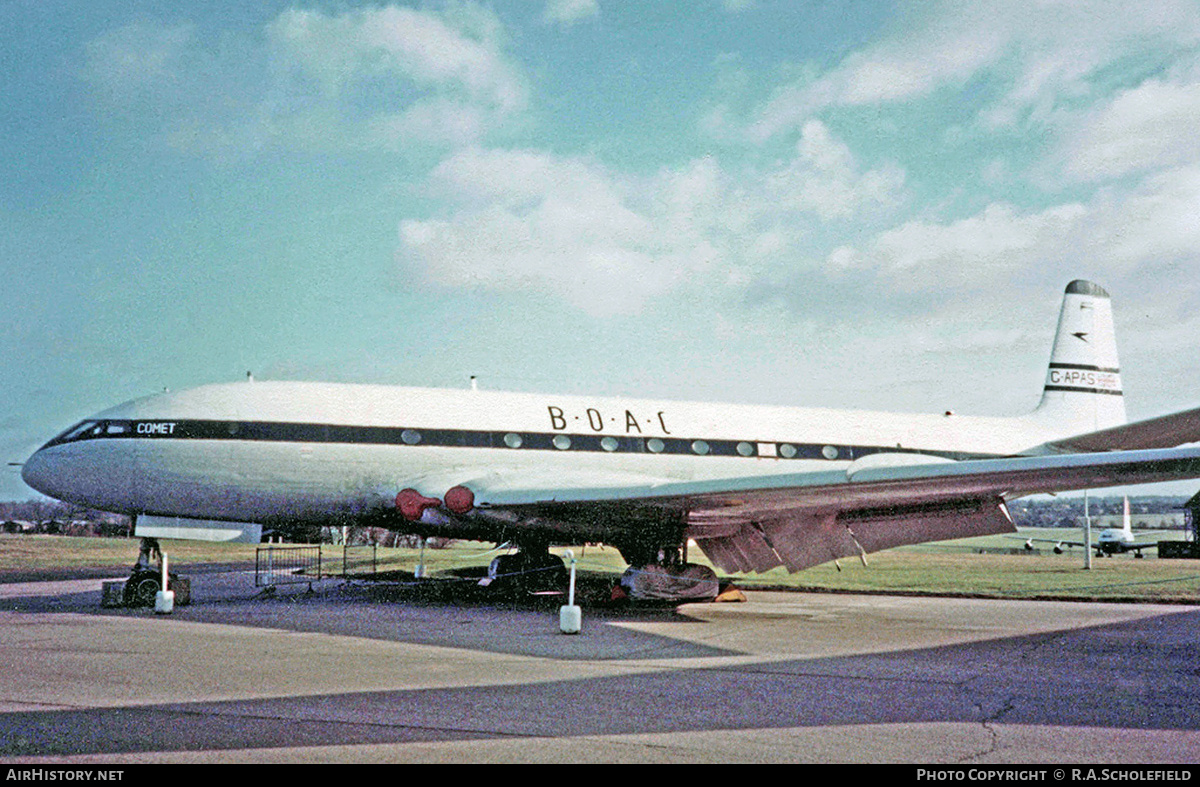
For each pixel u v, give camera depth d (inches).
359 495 635.5
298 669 322.0
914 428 805.2
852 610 584.1
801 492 514.0
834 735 229.9
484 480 615.8
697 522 610.2
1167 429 738.2
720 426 739.4
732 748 216.1
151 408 622.5
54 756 203.8
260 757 204.2
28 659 341.4
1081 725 244.4
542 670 326.6
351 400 647.8
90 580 786.8
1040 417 876.0
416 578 805.9
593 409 711.7
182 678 301.6
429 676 310.5
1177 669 343.9
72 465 610.2
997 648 401.1
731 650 387.9
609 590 657.6
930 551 1747.0
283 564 1062.4
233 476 613.0
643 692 285.4
